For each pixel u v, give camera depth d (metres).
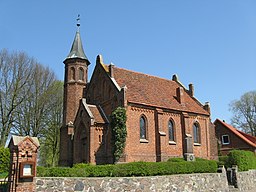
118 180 19.30
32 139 15.52
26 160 15.09
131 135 31.42
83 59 41.44
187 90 44.56
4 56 44.06
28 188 14.84
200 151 38.34
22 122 45.53
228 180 29.47
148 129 33.19
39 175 17.89
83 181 17.89
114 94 33.12
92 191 18.00
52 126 51.28
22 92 44.88
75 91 40.00
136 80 38.00
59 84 53.22
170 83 43.47
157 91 38.44
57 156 52.88
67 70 41.22
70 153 37.00
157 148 33.22
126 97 32.00
